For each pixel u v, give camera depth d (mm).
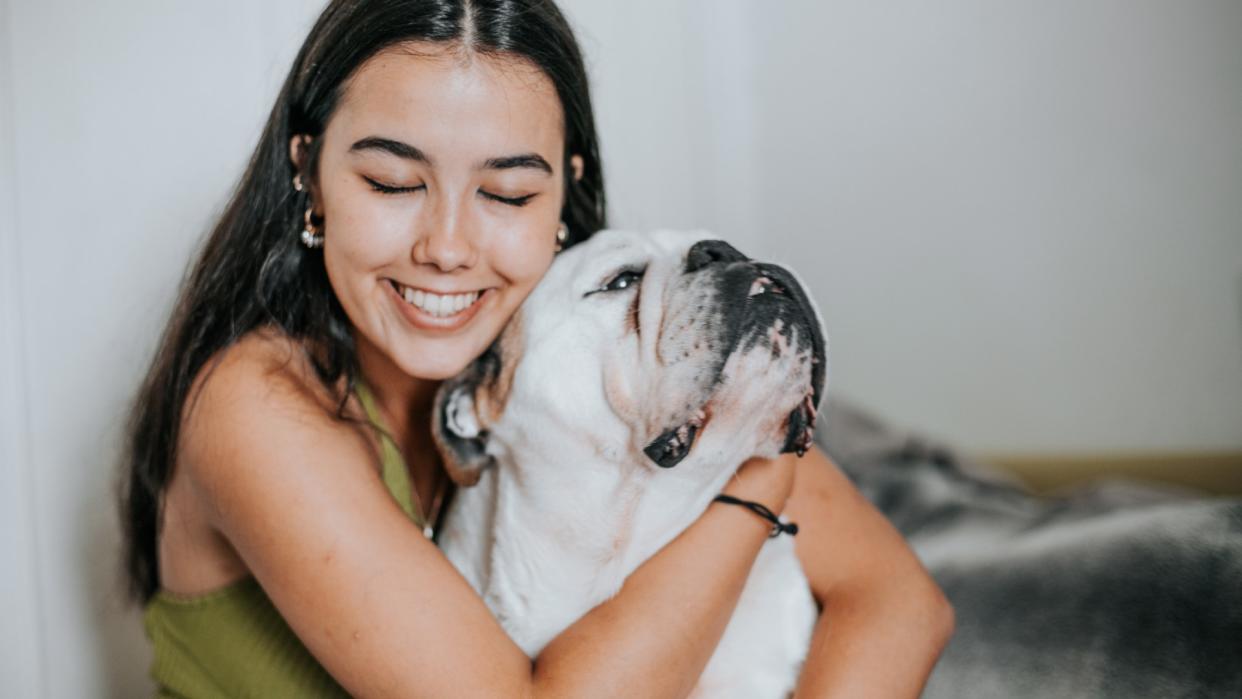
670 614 1686
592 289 1835
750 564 1830
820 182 5121
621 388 1742
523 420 1823
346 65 1761
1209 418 3924
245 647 1967
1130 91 4082
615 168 4258
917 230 4770
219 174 3164
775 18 5211
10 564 2830
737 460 1791
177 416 1922
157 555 2271
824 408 4383
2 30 2842
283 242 1973
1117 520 2834
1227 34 3830
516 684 1601
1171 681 2217
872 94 4887
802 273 5211
